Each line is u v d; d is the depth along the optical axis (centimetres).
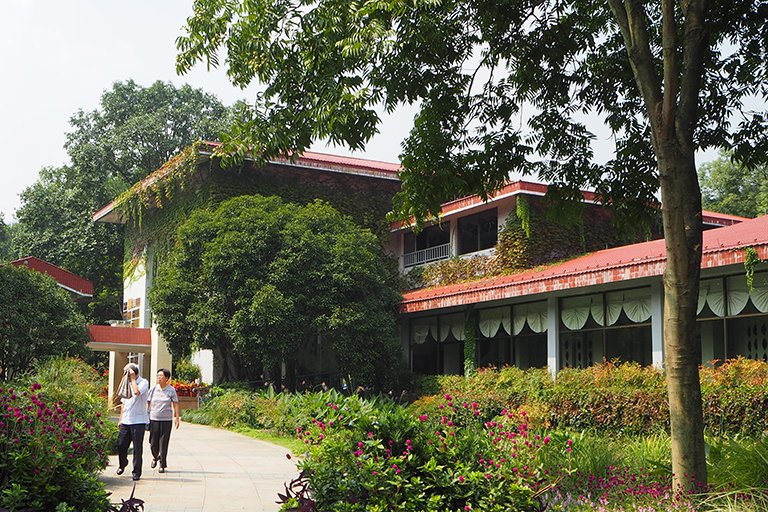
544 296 2258
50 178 4606
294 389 2647
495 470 682
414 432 698
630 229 1105
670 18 736
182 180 2942
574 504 738
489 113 1104
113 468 1233
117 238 4341
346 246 2542
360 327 2441
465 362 2514
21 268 2464
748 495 688
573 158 1109
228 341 2573
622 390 1666
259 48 919
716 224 2962
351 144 910
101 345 3162
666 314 733
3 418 684
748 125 1073
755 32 1033
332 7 895
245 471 1266
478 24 1062
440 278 2944
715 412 1466
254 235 2475
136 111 4538
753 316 1691
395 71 1004
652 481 796
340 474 657
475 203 2766
